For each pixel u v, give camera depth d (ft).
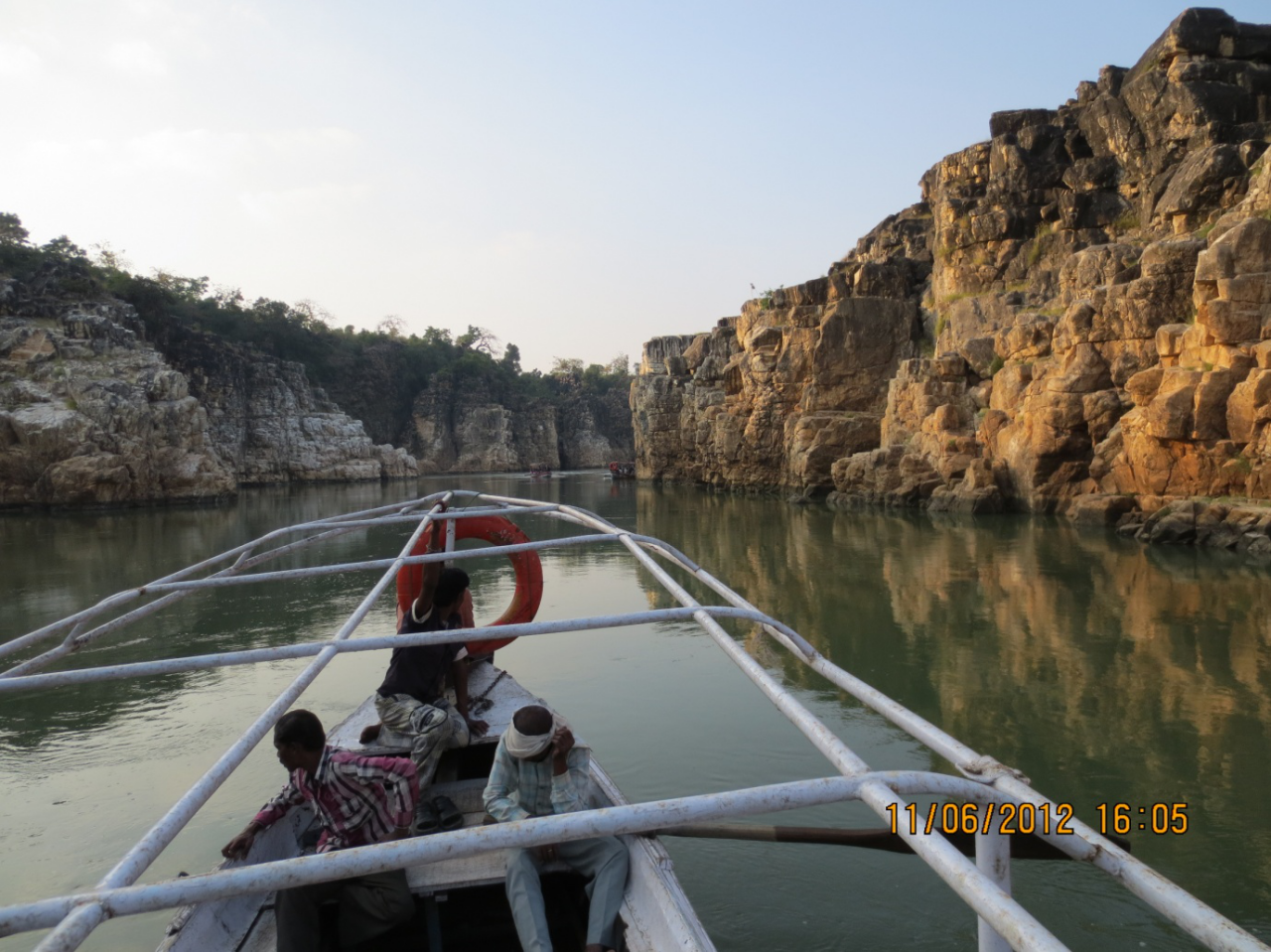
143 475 148.56
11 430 138.72
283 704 11.28
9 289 166.61
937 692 28.14
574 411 404.77
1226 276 63.21
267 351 295.07
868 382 122.11
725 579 53.01
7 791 22.43
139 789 22.31
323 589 54.49
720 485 158.51
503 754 12.94
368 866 7.07
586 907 13.02
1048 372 83.25
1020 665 30.89
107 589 55.93
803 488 118.83
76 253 245.24
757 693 28.40
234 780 22.58
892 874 16.52
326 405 282.77
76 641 16.17
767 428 138.00
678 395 189.78
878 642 34.99
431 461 347.15
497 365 403.54
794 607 43.09
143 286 222.48
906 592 45.93
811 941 14.35
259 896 12.65
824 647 34.47
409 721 15.34
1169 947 13.96
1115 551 57.77
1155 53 99.09
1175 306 73.92
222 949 11.32
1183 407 63.77
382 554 71.67
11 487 139.54
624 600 47.83
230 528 102.58
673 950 10.53
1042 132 106.22
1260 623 35.76
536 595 24.84
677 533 81.20
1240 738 23.27
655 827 7.52
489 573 59.47
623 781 21.16
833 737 9.20
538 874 12.72
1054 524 75.05
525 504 25.73
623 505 124.98
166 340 225.15
